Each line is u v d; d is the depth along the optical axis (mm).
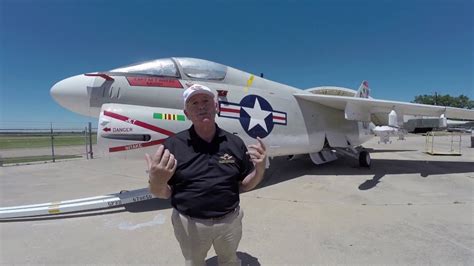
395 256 3303
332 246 3584
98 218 4785
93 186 7477
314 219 4605
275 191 6621
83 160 13133
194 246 2100
